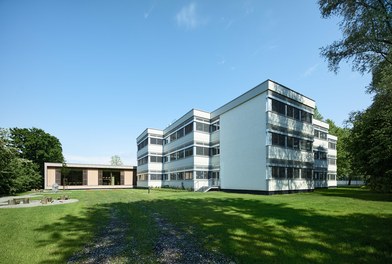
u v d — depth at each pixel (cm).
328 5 1891
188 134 3997
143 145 5609
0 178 3092
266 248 713
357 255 648
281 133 2912
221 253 687
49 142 6669
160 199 2269
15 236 898
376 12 1605
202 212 1401
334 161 5262
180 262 630
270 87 2820
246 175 3019
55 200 2302
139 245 782
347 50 1931
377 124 2405
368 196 2338
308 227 958
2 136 2920
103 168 6100
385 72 2020
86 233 941
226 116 3516
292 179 2977
